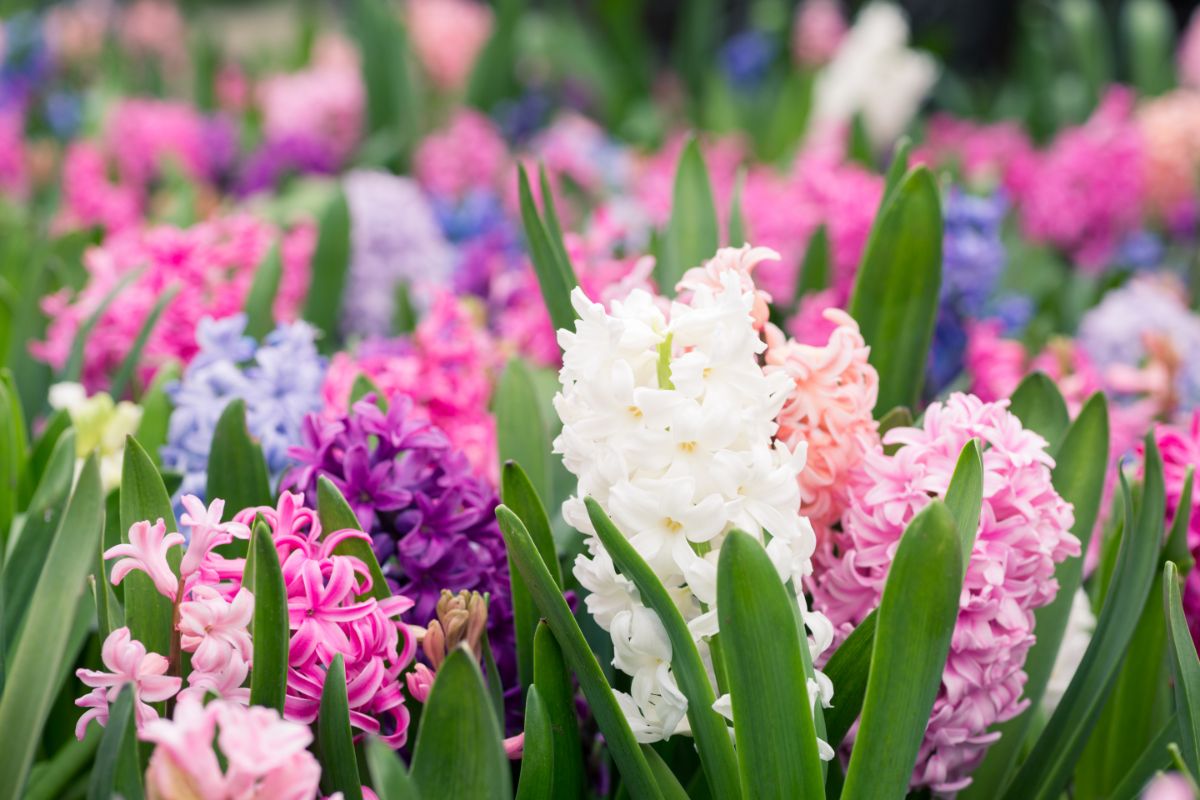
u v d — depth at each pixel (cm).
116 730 91
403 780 89
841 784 104
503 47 388
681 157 130
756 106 411
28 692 92
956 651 101
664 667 96
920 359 121
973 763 106
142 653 94
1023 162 311
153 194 322
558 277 116
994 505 101
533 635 106
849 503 104
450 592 102
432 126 395
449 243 246
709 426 93
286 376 121
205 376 121
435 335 129
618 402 94
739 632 92
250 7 941
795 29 475
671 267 129
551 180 270
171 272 143
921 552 92
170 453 120
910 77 350
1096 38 395
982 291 158
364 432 107
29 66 425
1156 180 290
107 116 333
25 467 124
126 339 142
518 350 168
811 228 197
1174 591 99
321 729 95
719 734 96
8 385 125
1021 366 161
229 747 85
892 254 118
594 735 108
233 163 337
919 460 102
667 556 94
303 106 355
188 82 485
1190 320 183
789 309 178
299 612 96
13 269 198
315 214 243
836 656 100
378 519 107
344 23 534
